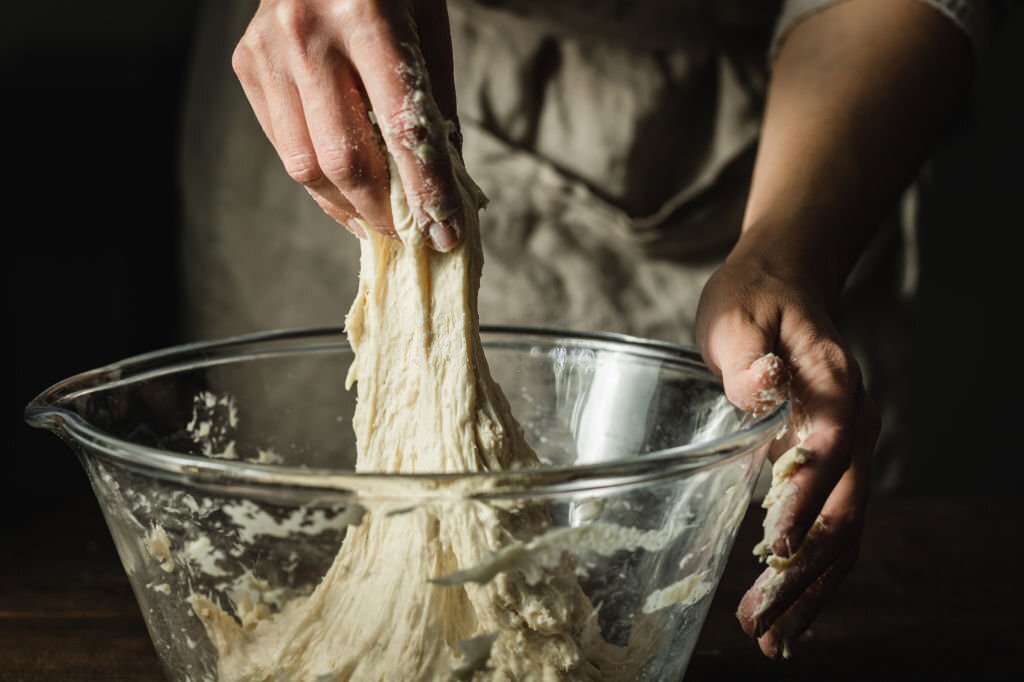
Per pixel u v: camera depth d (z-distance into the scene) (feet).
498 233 4.34
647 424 2.65
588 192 4.25
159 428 2.51
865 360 4.69
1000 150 8.01
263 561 1.87
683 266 4.38
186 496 1.85
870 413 2.49
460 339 2.24
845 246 2.91
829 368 2.31
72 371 7.85
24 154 8.20
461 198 2.16
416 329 2.28
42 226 8.26
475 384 2.25
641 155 4.24
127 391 2.45
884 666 2.72
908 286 4.64
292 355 2.77
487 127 4.27
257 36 2.19
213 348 2.66
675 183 4.31
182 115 5.27
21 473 7.10
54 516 3.57
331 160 2.12
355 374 2.44
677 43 4.15
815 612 2.43
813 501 2.12
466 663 1.93
